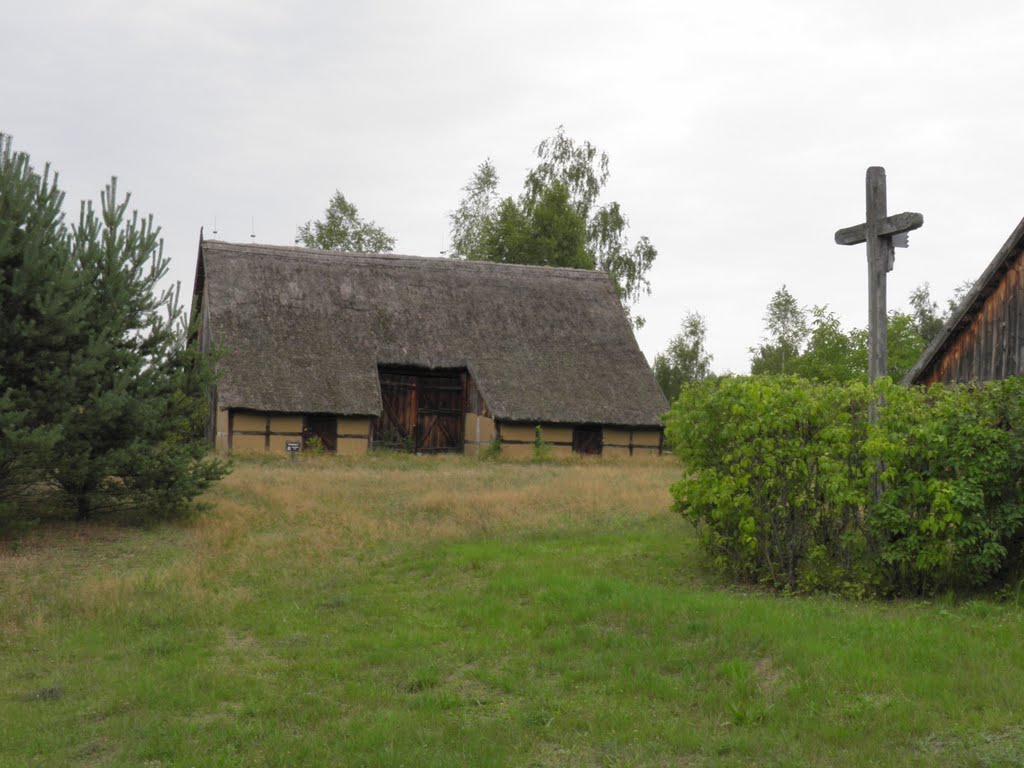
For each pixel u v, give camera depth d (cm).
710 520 1114
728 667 749
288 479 2114
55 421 1384
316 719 696
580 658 819
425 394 3522
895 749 596
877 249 1167
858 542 1014
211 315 3238
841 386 1094
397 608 1028
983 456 951
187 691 759
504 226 5141
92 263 1482
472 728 665
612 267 5284
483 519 1612
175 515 1600
